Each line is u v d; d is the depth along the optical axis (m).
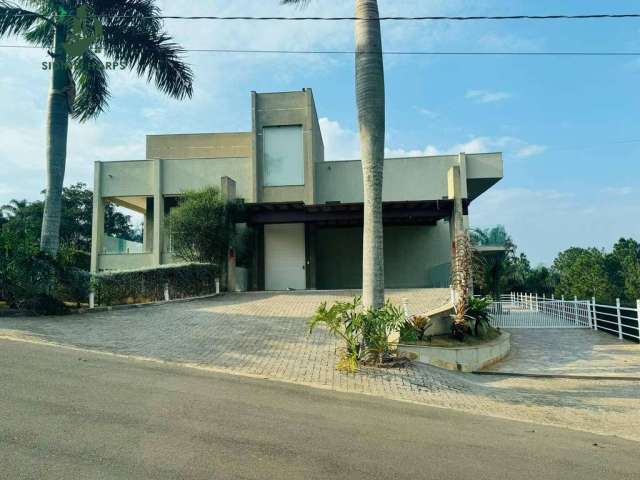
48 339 9.81
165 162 24.41
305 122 24.05
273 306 15.86
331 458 4.69
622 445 5.84
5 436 4.80
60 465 4.21
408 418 6.47
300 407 6.54
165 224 21.12
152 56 14.93
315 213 21.70
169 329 11.77
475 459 4.90
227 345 10.45
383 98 10.34
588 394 9.49
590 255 50.66
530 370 12.32
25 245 12.95
